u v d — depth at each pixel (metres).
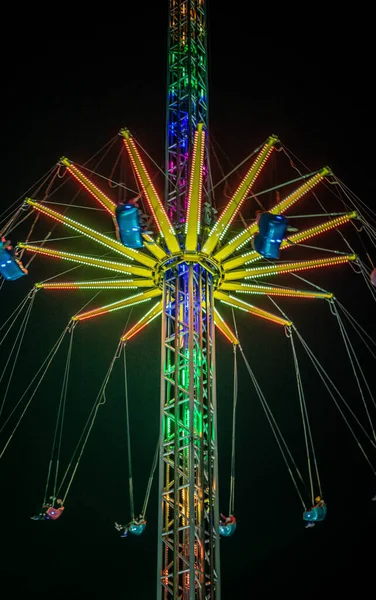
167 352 16.47
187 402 15.77
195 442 14.92
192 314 15.64
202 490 14.48
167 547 14.87
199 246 16.58
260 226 14.48
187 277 16.55
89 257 16.75
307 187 15.71
